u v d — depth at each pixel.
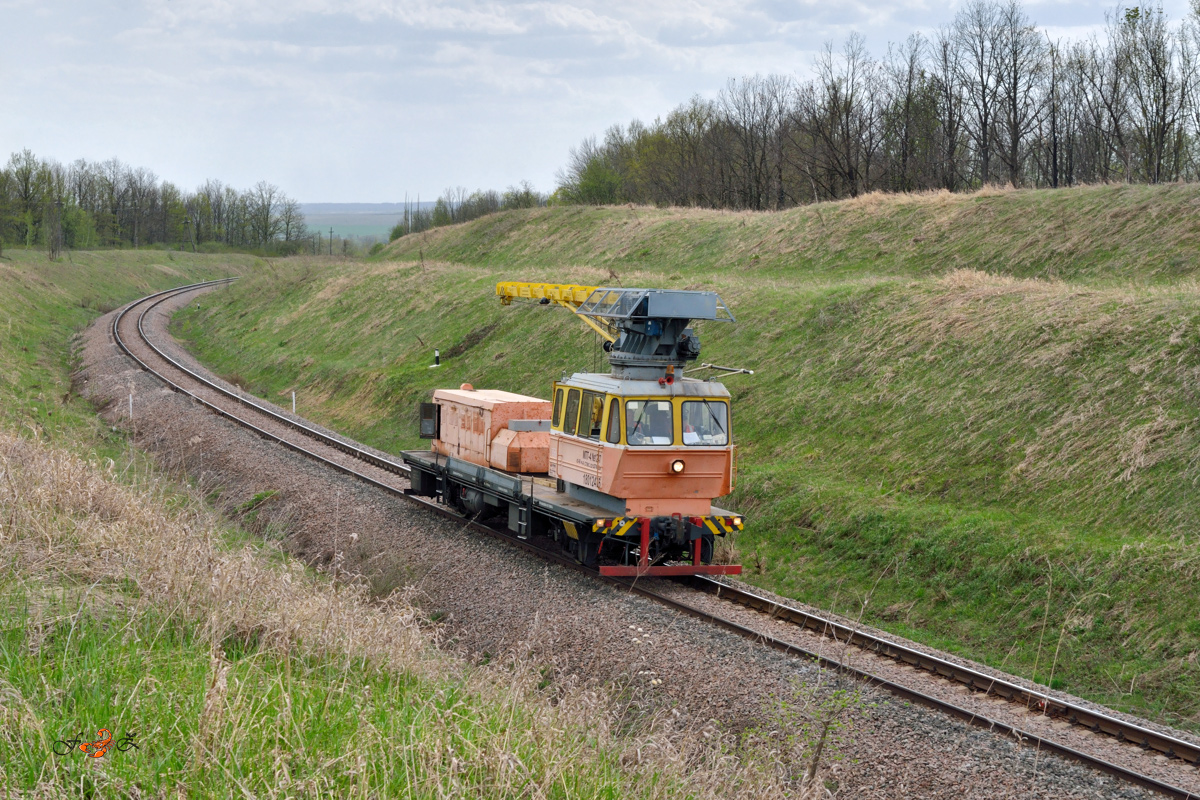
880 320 22.73
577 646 11.50
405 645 8.98
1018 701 9.93
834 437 19.47
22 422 22.14
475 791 6.04
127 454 22.53
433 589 14.38
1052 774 8.09
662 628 11.76
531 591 13.50
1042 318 19.55
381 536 16.83
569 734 7.34
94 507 12.02
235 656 7.89
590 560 14.31
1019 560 14.07
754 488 18.69
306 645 8.33
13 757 5.35
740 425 21.44
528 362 29.86
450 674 9.05
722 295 28.91
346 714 6.84
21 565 8.95
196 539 10.36
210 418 26.66
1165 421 15.16
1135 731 8.96
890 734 8.85
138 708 6.15
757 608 13.18
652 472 13.88
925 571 14.94
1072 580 13.33
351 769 5.73
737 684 10.02
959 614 13.91
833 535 16.55
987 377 18.69
